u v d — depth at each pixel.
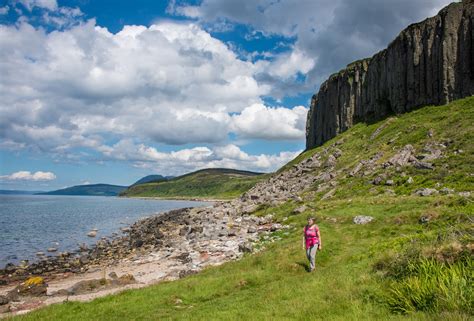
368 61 121.69
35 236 63.59
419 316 9.70
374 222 28.81
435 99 83.12
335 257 21.97
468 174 42.75
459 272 10.90
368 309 11.11
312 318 11.18
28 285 25.88
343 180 62.19
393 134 77.62
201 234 47.66
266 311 12.82
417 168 51.38
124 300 18.31
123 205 193.12
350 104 123.12
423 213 26.95
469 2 79.81
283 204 59.47
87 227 79.75
